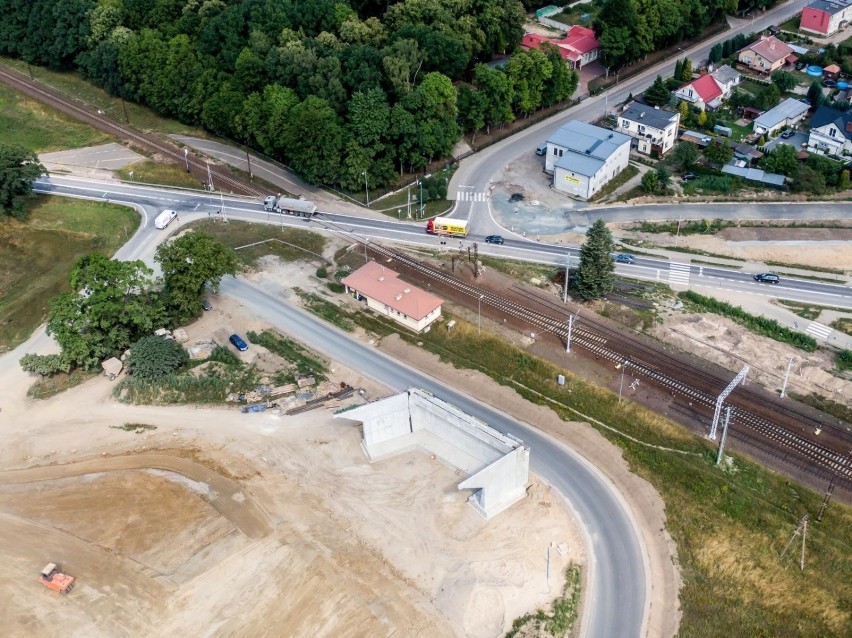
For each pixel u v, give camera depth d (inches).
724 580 3656.5
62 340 4773.6
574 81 7347.4
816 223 5880.9
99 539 3897.6
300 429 4436.5
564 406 4495.6
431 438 4350.4
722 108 7288.4
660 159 6727.4
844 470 4037.9
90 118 7539.4
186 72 7101.4
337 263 5669.3
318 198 6382.9
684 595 3617.1
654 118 6752.0
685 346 4857.3
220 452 4325.8
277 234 5979.3
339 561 3747.5
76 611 3585.1
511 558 3725.4
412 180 6560.0
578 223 5999.0
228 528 3917.3
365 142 6200.8
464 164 6761.8
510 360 4798.2
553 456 4232.3
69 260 5792.3
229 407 4598.9
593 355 4793.3
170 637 3467.0
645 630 3479.3
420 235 5944.9
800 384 4559.5
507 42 7805.1
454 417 4146.2
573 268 5506.9
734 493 3956.7
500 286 5383.9
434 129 6387.8
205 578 3695.9
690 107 7185.0
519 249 5753.0
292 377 4761.3
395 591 3617.1
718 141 6717.5
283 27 7165.4
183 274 4985.2
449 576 3663.9
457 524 3885.3
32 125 7465.6
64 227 6087.6
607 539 3836.1
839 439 4207.7
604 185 6397.6
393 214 6176.2
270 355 4911.4
